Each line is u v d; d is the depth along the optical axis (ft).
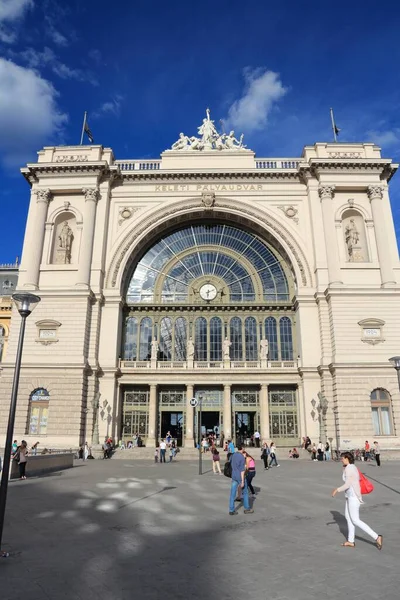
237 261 148.66
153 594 21.81
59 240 140.97
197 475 74.74
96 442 117.80
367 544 30.73
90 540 32.12
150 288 146.72
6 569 25.59
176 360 138.82
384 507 45.65
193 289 146.10
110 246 140.77
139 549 29.78
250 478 53.01
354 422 118.52
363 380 121.60
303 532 34.58
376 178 140.56
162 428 135.03
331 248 133.59
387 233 136.46
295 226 142.61
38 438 118.11
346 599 21.15
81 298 129.49
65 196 143.13
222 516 41.09
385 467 90.53
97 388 128.16
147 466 91.76
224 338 140.67
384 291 127.75
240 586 22.90
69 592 22.00
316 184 143.43
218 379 132.87
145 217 143.23
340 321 126.11
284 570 25.35
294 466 93.56
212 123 159.94
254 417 134.72
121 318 139.74
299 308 134.51
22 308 36.81
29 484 63.21
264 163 151.94
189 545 30.78
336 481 67.26
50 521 38.58
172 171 145.69
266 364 134.51
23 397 121.60
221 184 147.13
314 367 129.39
